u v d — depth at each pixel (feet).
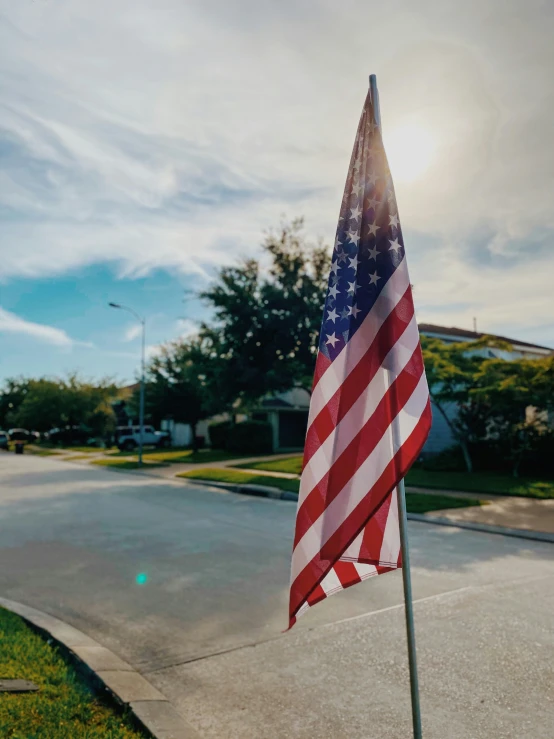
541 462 59.47
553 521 36.58
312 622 19.03
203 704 13.76
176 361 119.44
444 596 21.53
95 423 204.54
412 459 9.43
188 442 158.71
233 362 74.08
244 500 51.72
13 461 122.31
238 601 21.56
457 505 42.57
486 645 16.85
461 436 63.00
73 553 29.73
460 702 13.60
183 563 27.53
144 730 12.19
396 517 10.55
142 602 21.50
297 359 73.77
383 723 12.76
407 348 9.79
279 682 14.85
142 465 95.09
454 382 61.11
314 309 72.59
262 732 12.50
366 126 10.61
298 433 127.03
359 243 10.33
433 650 16.57
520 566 26.16
